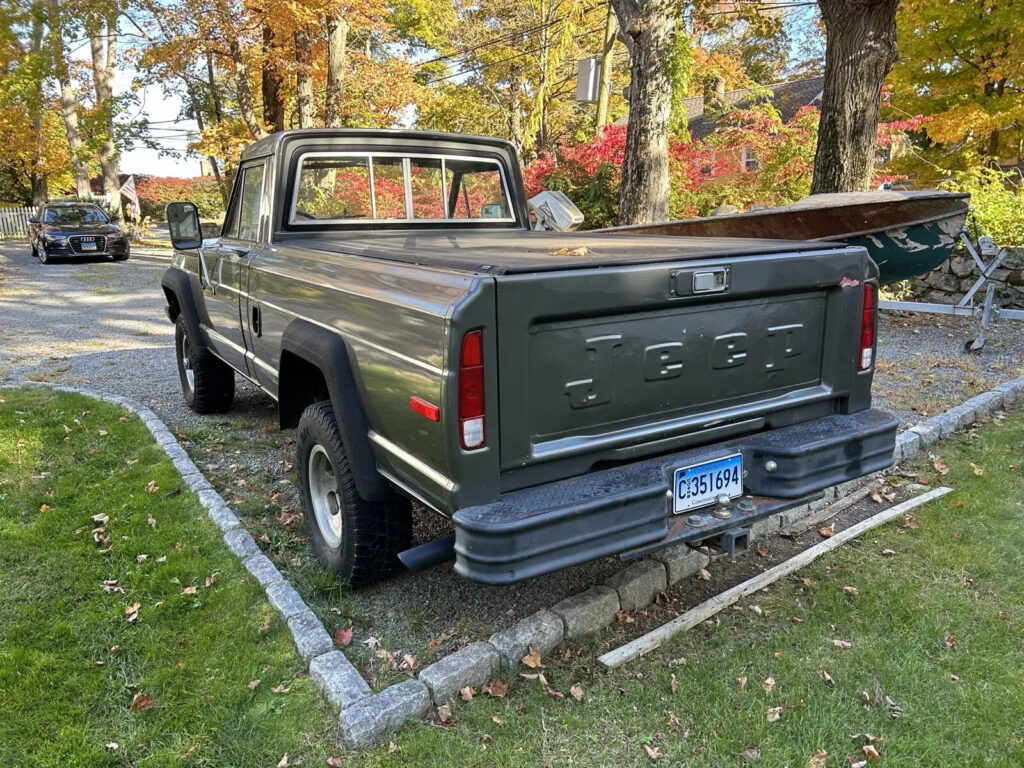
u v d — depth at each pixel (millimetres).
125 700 2469
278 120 18188
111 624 2871
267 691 2492
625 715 2410
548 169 13469
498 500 2215
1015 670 2590
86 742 2277
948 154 14961
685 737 2318
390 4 23781
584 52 27156
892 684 2539
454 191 4535
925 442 4625
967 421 5016
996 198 10008
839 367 2963
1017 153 15109
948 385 6000
